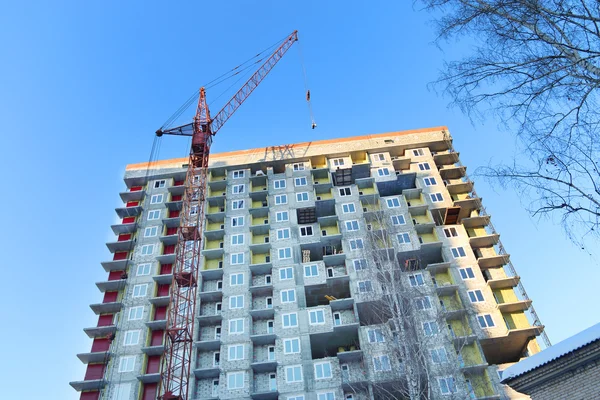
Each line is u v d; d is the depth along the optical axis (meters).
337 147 70.88
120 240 65.25
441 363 43.16
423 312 45.69
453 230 58.56
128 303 56.78
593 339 12.52
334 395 45.88
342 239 58.47
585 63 9.66
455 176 68.19
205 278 58.59
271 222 62.59
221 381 48.28
